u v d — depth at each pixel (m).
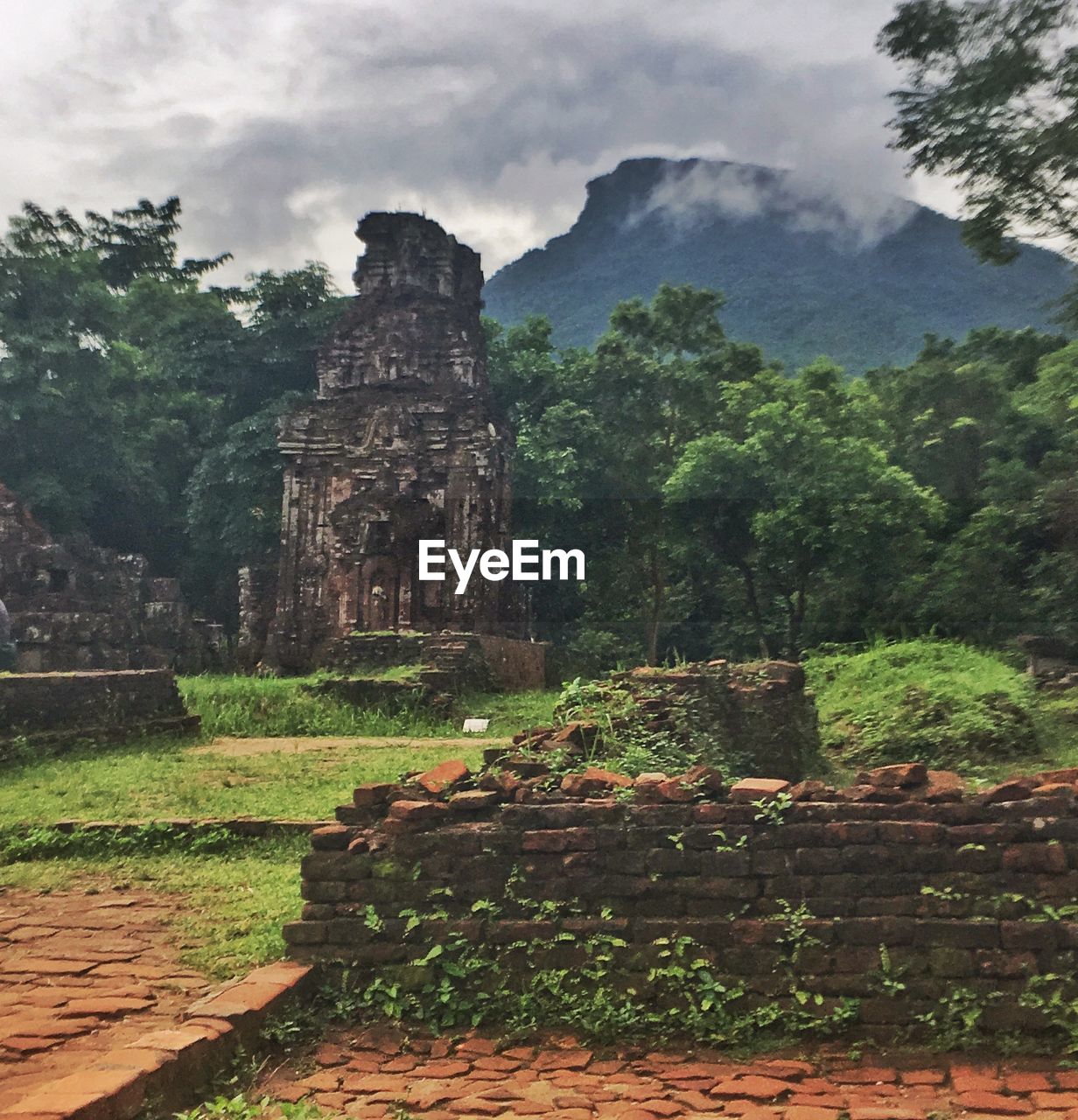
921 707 14.98
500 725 20.14
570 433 37.84
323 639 33.06
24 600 30.92
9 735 13.99
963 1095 4.59
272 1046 5.30
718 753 11.16
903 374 39.69
